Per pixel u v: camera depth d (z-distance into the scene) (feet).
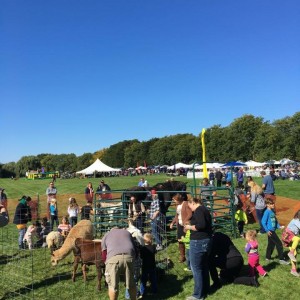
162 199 43.11
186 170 246.88
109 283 21.86
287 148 244.83
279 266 29.19
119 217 45.16
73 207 49.19
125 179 212.43
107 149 524.52
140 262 25.48
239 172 102.22
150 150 413.39
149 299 24.52
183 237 30.91
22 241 40.70
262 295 23.65
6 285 28.40
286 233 29.53
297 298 23.04
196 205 24.49
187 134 402.72
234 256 25.62
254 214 49.32
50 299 25.08
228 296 23.73
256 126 275.18
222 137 286.66
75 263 28.60
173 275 28.89
